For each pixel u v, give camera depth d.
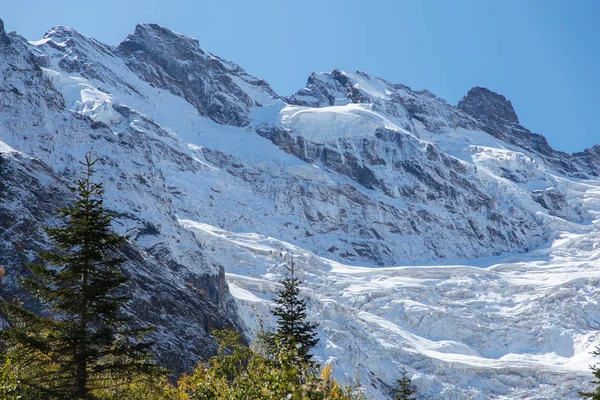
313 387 43.59
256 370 55.38
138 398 64.88
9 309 56.41
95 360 57.94
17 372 55.53
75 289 60.28
